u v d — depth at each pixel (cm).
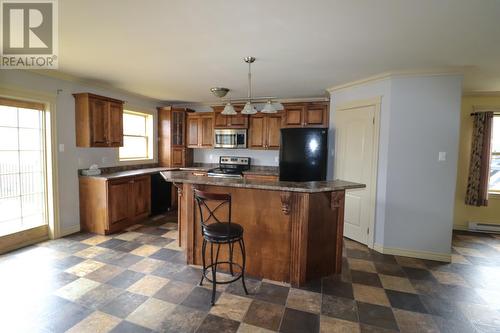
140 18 193
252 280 256
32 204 337
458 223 451
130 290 234
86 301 216
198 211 277
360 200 361
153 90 442
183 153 565
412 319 202
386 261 308
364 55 262
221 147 536
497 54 252
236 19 193
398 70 307
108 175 394
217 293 232
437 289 247
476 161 425
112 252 314
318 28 205
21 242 325
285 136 422
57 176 353
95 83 392
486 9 173
